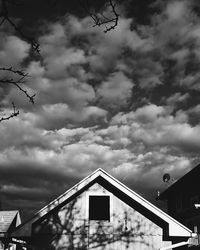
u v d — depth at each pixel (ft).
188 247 41.96
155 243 42.96
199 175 60.85
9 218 105.29
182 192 70.85
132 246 42.80
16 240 42.91
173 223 42.16
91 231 43.27
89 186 45.06
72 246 42.65
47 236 42.86
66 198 43.39
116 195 44.83
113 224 43.60
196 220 59.82
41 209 42.52
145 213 44.19
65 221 43.47
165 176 82.12
